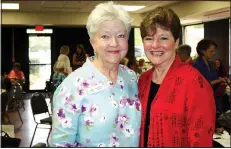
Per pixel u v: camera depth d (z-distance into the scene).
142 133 1.57
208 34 10.30
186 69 1.52
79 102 1.43
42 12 10.91
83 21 11.16
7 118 6.27
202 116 1.44
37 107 4.90
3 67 12.38
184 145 1.47
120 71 1.62
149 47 1.59
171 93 1.50
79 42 12.78
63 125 1.43
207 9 8.08
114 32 1.49
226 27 9.45
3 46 12.36
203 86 1.47
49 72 12.81
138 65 8.01
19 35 12.54
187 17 9.27
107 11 1.48
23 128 6.28
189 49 4.48
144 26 1.59
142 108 1.59
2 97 5.34
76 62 8.06
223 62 9.38
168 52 1.57
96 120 1.43
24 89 12.50
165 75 1.58
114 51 1.49
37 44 12.67
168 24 1.54
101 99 1.46
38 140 5.39
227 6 7.34
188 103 1.45
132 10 10.45
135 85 1.65
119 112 1.49
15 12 10.78
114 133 1.47
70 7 9.91
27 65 12.65
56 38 12.69
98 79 1.48
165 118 1.49
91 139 1.44
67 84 1.45
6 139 2.72
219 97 4.24
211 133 1.46
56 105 1.45
